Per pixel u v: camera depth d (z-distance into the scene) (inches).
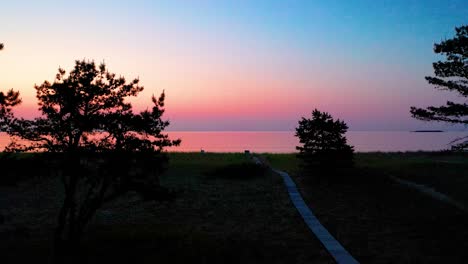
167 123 627.8
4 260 567.8
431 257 612.1
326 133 1334.9
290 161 1862.7
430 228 780.6
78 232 605.6
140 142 596.7
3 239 705.6
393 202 1007.6
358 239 716.0
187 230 778.8
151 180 631.8
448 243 681.6
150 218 888.9
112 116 586.6
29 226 818.2
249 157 2010.3
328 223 833.5
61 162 580.7
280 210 946.1
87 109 603.5
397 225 811.4
